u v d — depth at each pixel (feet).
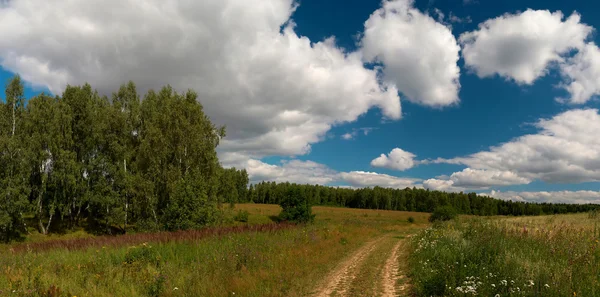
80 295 26.86
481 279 24.54
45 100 141.69
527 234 40.37
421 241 56.18
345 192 469.98
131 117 142.61
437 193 433.89
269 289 29.48
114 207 135.13
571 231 41.01
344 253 54.80
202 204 98.53
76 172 131.23
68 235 130.00
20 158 121.39
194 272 34.37
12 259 39.65
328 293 29.01
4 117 129.70
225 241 53.26
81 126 141.69
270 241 55.62
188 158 118.62
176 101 127.54
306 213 147.13
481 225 50.29
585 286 21.20
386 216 250.16
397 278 34.45
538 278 22.75
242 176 367.86
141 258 40.83
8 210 115.65
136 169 128.06
